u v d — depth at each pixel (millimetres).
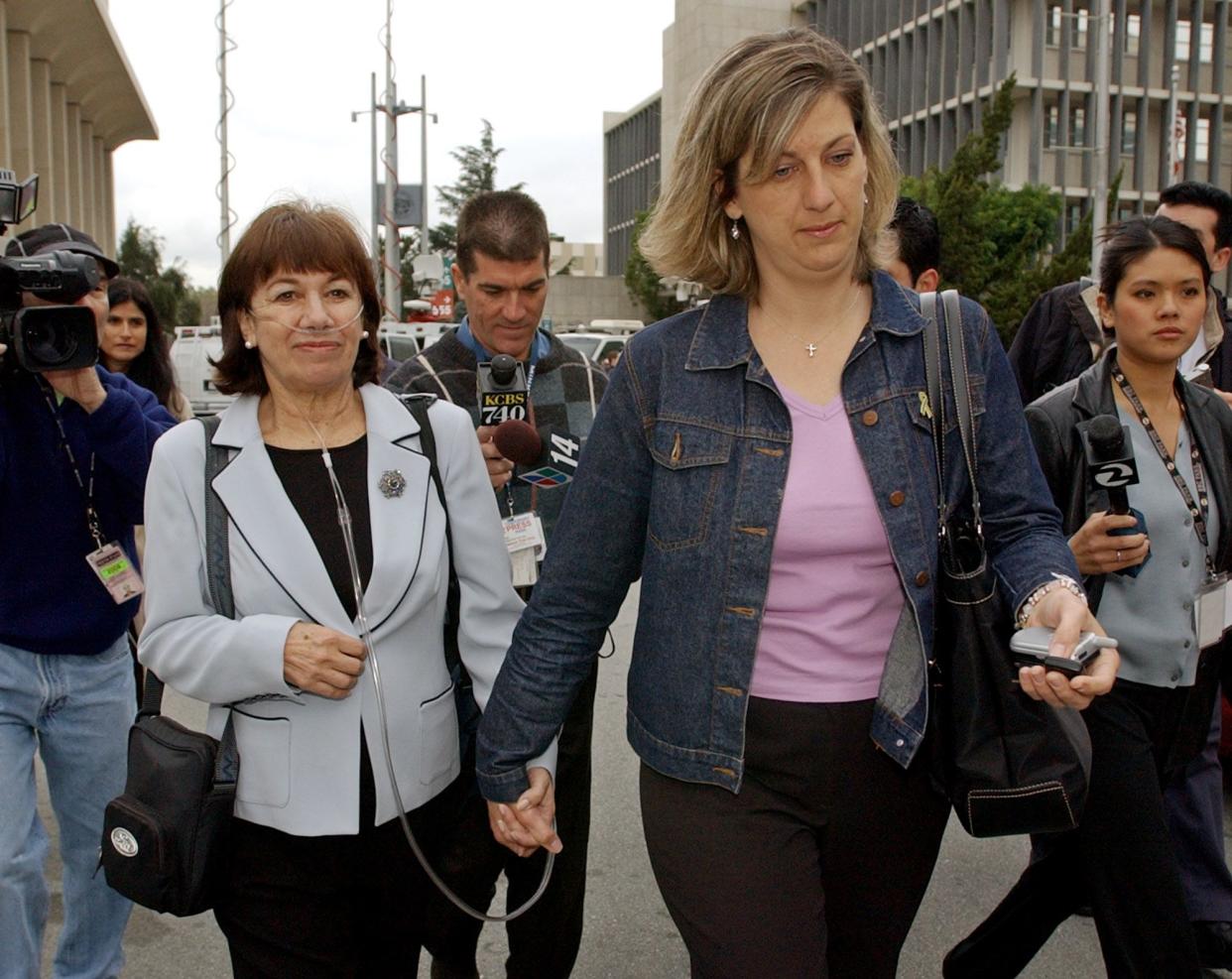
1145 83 38031
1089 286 4309
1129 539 2547
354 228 2174
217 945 3570
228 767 2107
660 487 1924
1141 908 2520
